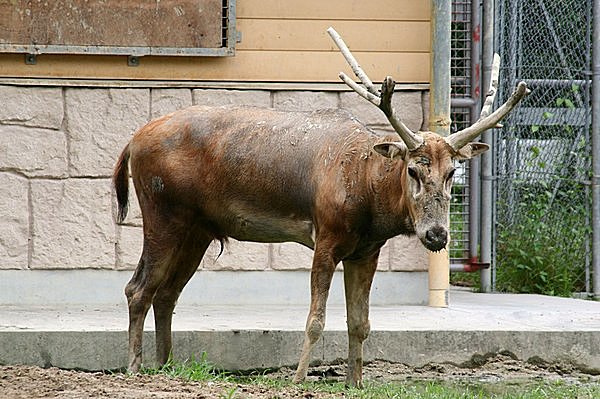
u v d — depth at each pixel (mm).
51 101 25344
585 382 20484
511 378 20797
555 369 21578
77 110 25438
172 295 19844
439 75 25625
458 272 31547
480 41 29859
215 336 20688
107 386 16266
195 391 16078
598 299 29906
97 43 25281
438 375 20953
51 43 25156
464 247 30406
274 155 19047
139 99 25609
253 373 20797
